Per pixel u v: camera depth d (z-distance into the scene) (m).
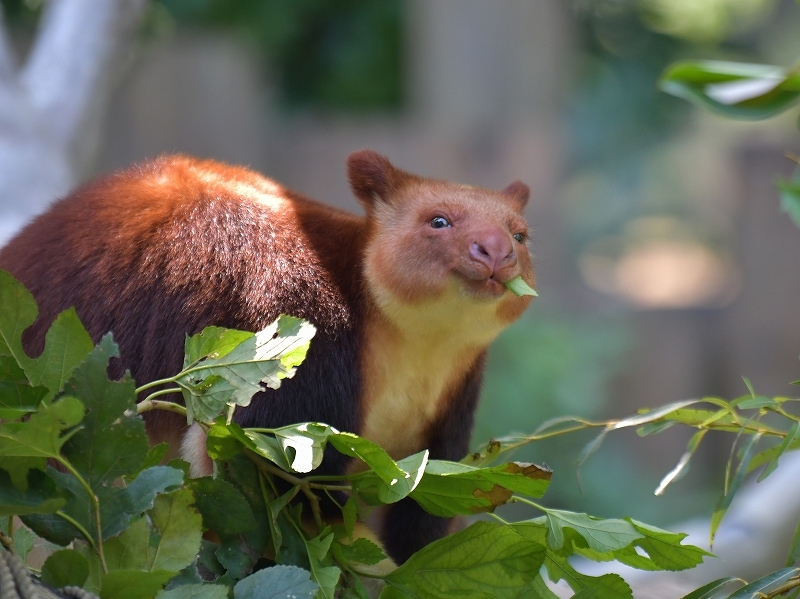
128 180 6.64
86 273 6.22
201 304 5.96
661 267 35.91
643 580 10.63
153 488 4.25
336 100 26.28
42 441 4.04
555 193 22.48
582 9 26.88
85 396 4.23
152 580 4.10
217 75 21.81
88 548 4.31
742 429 5.70
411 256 6.50
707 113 31.45
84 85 12.34
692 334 22.81
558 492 19.02
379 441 6.81
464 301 6.48
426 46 22.17
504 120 21.84
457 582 5.09
